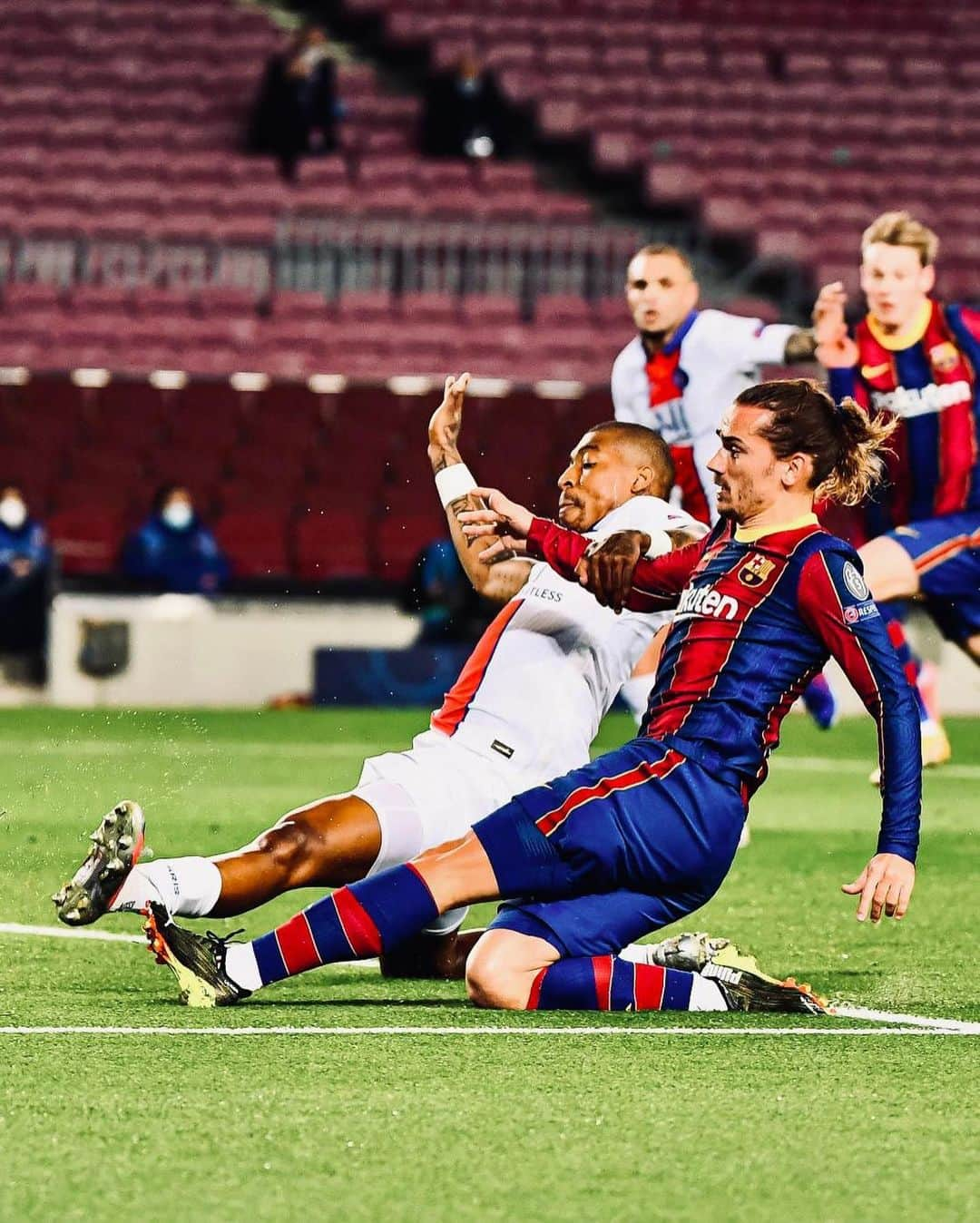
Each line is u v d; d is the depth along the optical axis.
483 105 44.81
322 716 29.58
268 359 40.09
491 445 37.16
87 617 31.67
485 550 9.45
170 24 47.72
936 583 15.99
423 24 48.12
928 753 20.38
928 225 43.62
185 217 42.75
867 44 47.94
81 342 40.09
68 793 18.80
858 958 10.18
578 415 37.69
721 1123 6.31
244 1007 8.40
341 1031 7.82
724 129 45.56
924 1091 6.84
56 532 34.97
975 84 47.38
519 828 8.45
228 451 36.94
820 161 44.81
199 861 8.42
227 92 46.25
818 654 8.62
